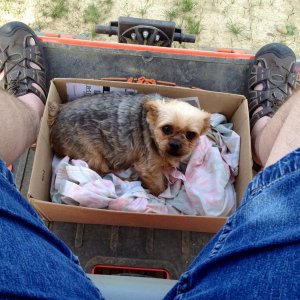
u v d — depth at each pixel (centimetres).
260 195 36
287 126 49
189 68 82
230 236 35
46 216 65
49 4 118
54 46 83
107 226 72
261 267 29
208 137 78
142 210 69
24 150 70
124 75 83
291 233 29
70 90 76
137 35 83
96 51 82
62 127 73
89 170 71
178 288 39
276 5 124
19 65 82
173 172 75
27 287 30
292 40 121
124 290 46
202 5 122
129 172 78
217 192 71
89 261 69
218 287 32
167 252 71
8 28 84
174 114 69
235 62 83
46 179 70
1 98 63
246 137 70
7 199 36
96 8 118
